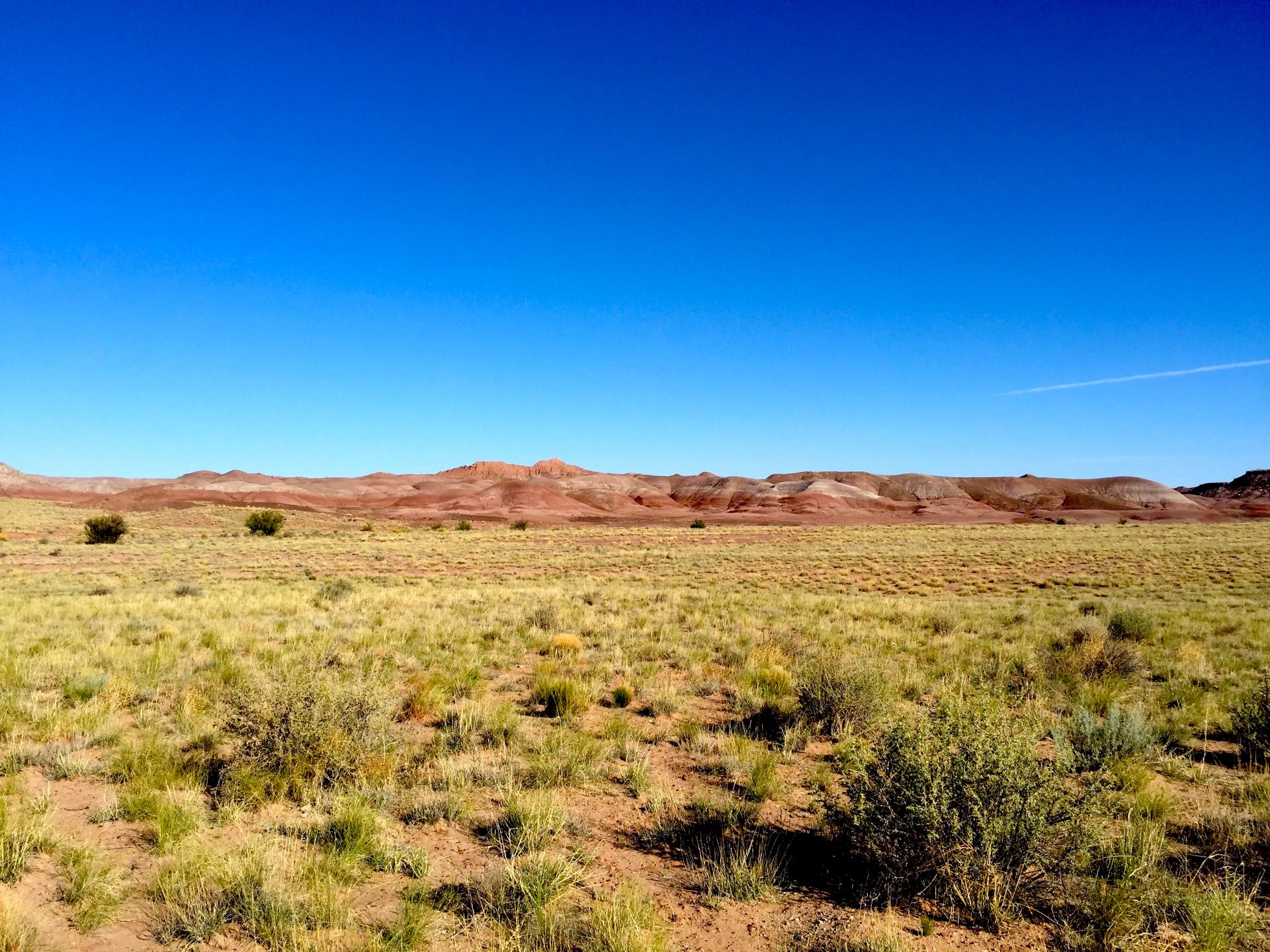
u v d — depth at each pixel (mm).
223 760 7336
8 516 75812
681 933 4523
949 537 73000
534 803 6332
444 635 16234
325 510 124250
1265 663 14430
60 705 9422
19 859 4980
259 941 4297
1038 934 4539
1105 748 8008
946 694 6000
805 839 6039
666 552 53906
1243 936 4445
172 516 87625
